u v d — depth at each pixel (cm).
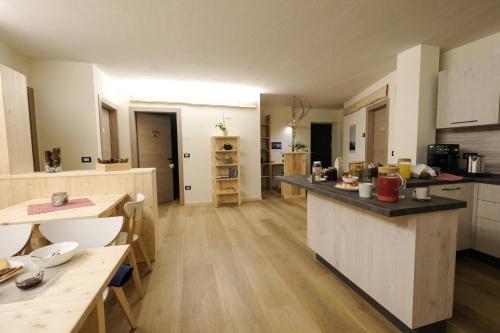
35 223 159
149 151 492
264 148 646
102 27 238
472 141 279
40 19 222
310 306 175
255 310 172
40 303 71
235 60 328
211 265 238
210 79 416
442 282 140
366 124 486
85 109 333
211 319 163
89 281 83
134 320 155
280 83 445
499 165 258
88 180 242
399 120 312
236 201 496
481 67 238
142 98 447
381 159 458
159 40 267
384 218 154
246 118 505
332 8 209
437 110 284
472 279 208
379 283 161
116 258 101
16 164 234
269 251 268
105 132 401
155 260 250
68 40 265
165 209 456
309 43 278
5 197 228
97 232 146
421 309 137
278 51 300
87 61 326
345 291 192
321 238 229
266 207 464
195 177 486
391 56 322
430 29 248
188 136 478
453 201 142
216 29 244
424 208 129
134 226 198
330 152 712
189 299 185
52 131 324
